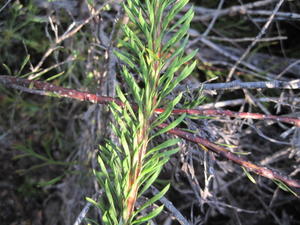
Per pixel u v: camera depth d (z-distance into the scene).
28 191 0.39
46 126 0.40
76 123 0.39
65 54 0.35
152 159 0.13
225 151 0.16
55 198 0.40
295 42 0.39
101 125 0.30
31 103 0.37
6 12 0.32
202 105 0.29
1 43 0.33
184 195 0.36
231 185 0.37
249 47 0.31
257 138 0.35
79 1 0.32
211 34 0.40
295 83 0.21
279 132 0.34
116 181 0.13
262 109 0.32
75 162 0.33
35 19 0.30
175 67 0.14
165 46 0.14
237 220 0.35
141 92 0.14
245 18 0.38
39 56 0.37
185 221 0.19
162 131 0.13
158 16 0.13
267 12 0.34
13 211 0.40
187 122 0.22
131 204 0.13
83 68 0.35
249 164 0.16
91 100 0.19
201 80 0.37
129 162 0.13
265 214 0.37
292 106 0.26
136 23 0.14
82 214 0.19
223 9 0.37
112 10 0.35
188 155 0.25
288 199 0.37
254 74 0.35
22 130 0.40
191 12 0.14
